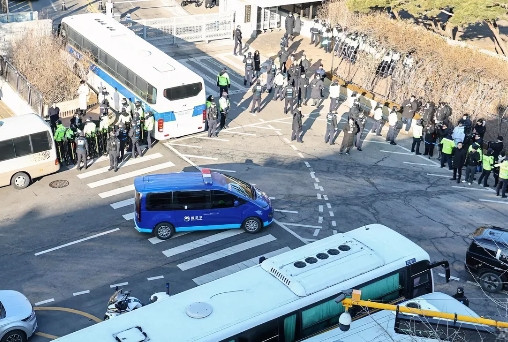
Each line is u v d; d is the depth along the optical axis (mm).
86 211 25828
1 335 18250
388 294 17594
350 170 29766
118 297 19422
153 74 31078
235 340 15148
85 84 34750
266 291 16250
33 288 21328
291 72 36094
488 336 14844
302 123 34344
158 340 14609
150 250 23500
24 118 27672
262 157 30547
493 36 47688
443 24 45062
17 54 36125
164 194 23500
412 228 25312
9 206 26016
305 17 46969
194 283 21828
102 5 49656
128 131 30234
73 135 29109
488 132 32219
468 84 33469
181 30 43875
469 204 27281
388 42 37250
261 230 24703
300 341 16312
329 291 16406
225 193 23891
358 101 32844
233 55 42688
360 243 18000
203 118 32094
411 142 32812
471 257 21547
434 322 15297
